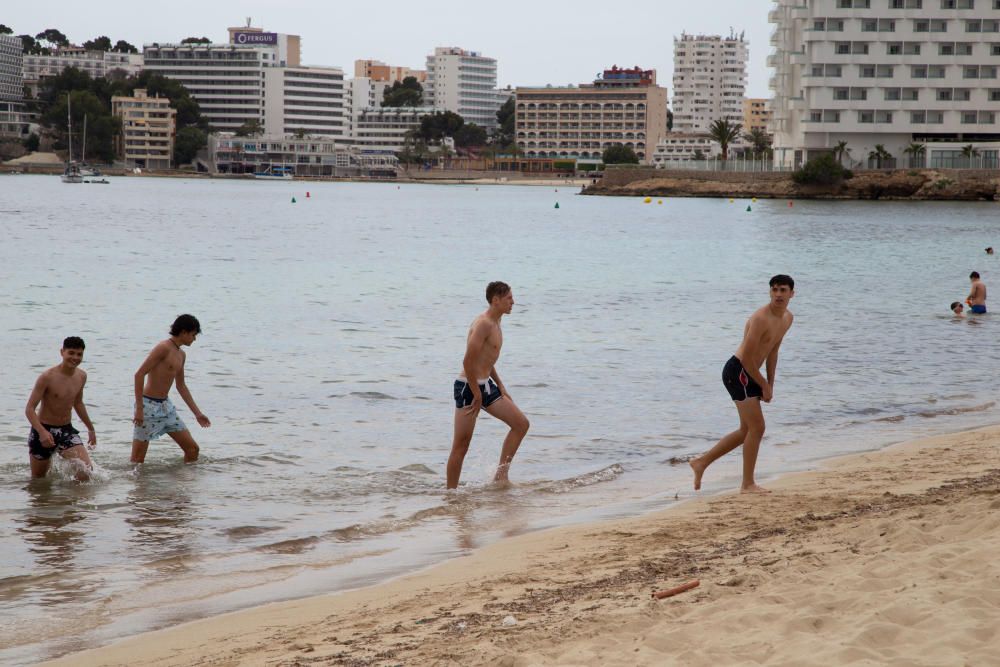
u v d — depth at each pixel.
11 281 35.53
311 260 47.00
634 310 29.31
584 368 19.31
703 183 146.25
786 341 22.95
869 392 16.97
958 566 6.34
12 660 6.38
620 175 159.75
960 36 118.06
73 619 7.13
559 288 35.81
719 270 43.47
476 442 13.38
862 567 6.55
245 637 6.55
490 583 7.41
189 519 9.84
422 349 21.78
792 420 14.82
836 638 5.25
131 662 6.23
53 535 9.27
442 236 67.31
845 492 9.98
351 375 18.50
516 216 97.69
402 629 6.36
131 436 13.45
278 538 9.23
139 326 25.09
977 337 23.69
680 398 16.44
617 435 13.83
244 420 14.62
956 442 12.84
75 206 100.19
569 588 7.02
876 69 120.00
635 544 8.39
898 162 123.62
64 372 11.30
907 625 5.41
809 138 124.75
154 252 50.12
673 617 5.98
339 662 5.77
